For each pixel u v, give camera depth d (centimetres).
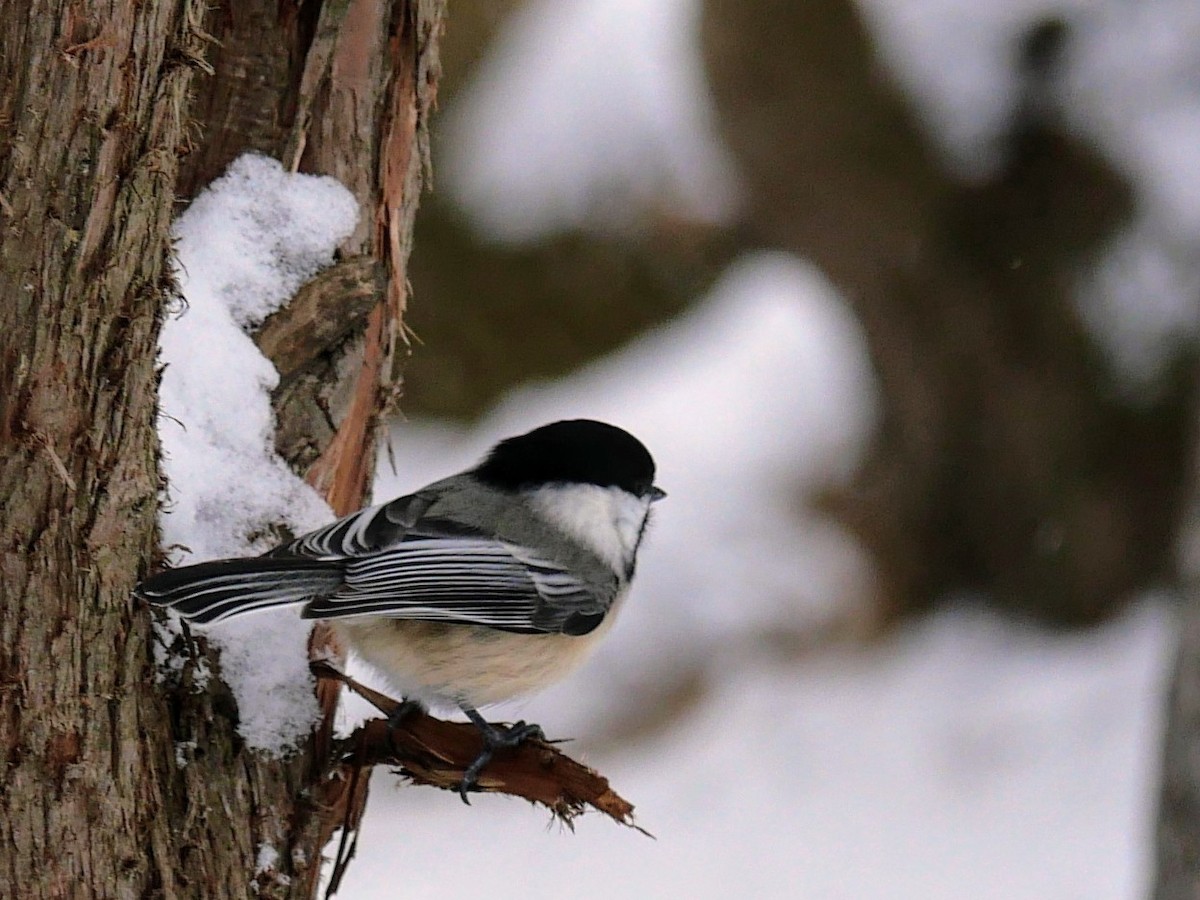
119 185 360
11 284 347
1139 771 1180
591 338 1584
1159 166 1284
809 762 1273
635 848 1183
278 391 491
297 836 460
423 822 1221
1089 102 1280
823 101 1272
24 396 354
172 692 425
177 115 380
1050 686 1305
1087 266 1312
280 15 499
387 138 525
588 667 1357
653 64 1507
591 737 1309
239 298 484
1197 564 753
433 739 499
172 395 462
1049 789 1194
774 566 1448
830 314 1709
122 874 395
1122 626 1351
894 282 1341
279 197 498
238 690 450
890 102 1277
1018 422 1342
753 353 1767
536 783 499
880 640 1403
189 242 483
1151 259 1303
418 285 1527
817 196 1324
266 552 471
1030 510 1359
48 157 345
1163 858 733
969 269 1320
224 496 464
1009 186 1305
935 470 1398
